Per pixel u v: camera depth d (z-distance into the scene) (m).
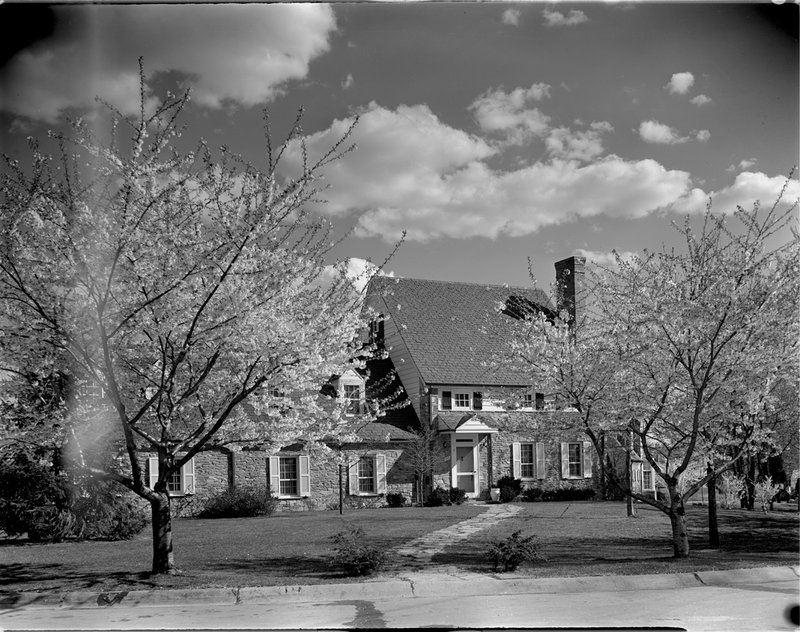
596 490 31.73
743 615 9.09
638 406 13.72
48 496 17.09
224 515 24.88
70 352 10.66
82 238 10.38
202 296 11.30
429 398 30.20
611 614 9.18
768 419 17.84
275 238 11.60
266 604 10.23
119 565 13.08
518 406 16.09
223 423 12.32
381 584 10.83
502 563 12.14
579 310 17.80
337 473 28.19
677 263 14.04
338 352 12.39
